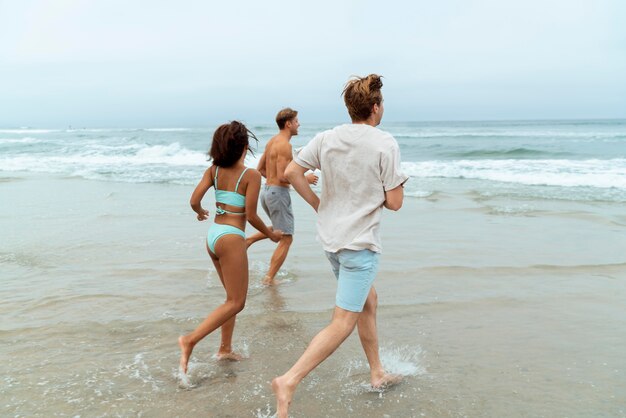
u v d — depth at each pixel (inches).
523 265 231.9
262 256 256.7
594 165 646.5
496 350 147.9
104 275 221.8
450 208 379.6
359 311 111.3
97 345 151.3
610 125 2645.2
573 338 155.3
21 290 201.2
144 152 941.8
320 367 138.9
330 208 112.9
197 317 173.3
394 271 225.5
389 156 105.7
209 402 119.3
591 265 229.5
